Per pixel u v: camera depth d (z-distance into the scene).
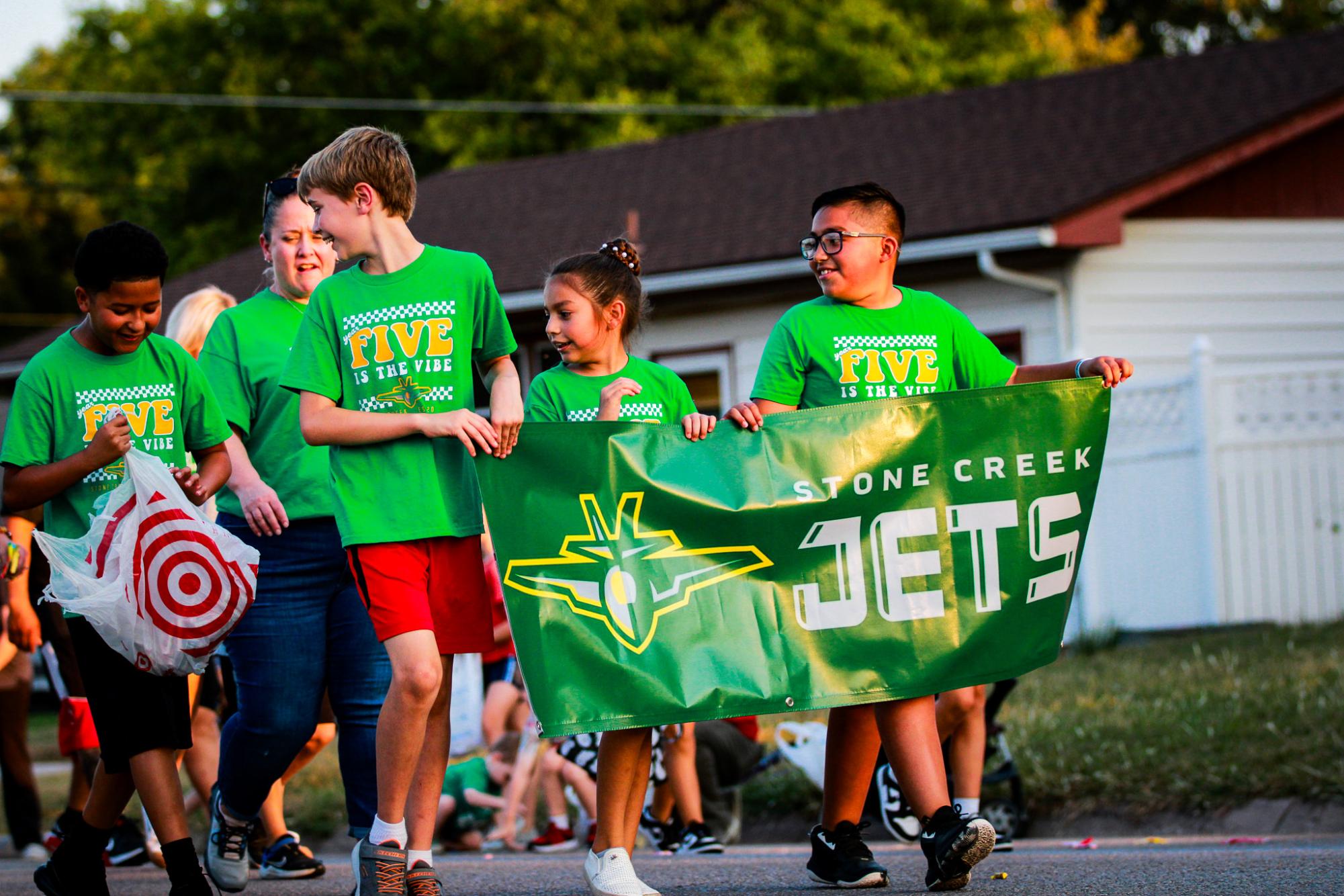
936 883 6.71
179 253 45.56
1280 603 18.34
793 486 6.66
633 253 8.36
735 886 7.52
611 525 6.46
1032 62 42.72
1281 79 23.58
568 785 12.50
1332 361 22.20
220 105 44.59
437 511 6.32
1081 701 13.21
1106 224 20.50
